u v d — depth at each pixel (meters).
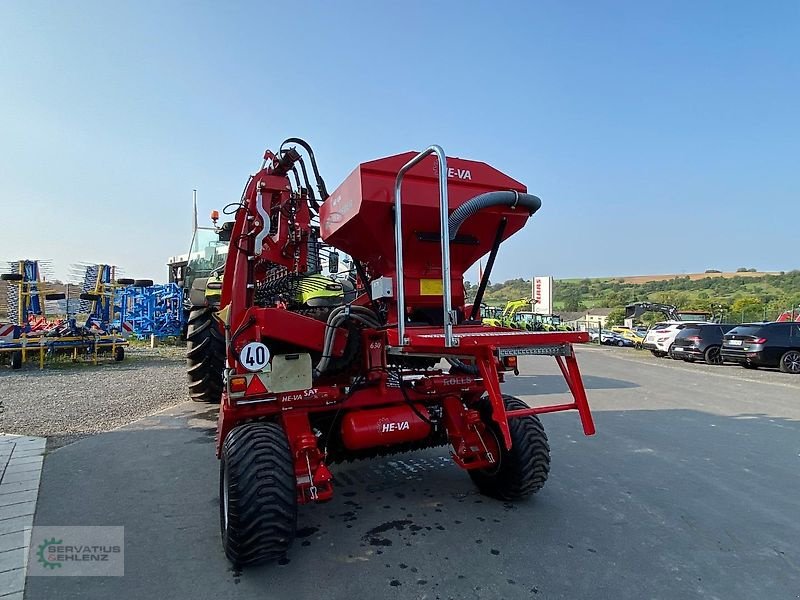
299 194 4.45
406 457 5.35
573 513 3.93
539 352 3.00
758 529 3.68
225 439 3.42
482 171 3.80
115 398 8.42
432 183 3.62
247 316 3.57
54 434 6.15
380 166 3.48
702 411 8.13
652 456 5.55
